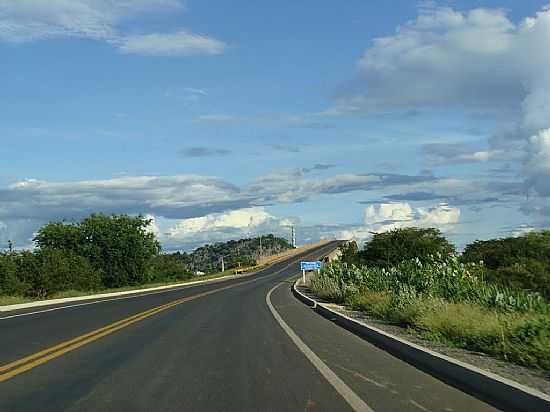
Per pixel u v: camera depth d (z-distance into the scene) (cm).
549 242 5191
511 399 942
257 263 13738
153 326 2233
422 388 1075
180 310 3122
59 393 1035
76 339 1814
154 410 912
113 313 2917
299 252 16388
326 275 4691
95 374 1218
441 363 1238
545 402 845
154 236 9056
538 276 4122
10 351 1550
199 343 1720
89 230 8638
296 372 1238
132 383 1122
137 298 4534
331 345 1680
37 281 5956
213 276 10812
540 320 1445
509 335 1389
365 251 6191
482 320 1638
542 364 1184
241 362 1373
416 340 1666
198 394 1023
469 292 2422
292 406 934
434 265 2938
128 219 8912
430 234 6147
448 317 1780
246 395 1014
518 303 2016
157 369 1277
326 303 3591
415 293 2442
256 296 4631
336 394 1022
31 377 1185
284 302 3881
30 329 2127
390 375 1206
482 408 926
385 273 3488
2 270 5575
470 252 5359
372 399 984
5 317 2731
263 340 1794
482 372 1073
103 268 8469
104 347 1633
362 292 3400
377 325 2139
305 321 2466
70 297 5000
